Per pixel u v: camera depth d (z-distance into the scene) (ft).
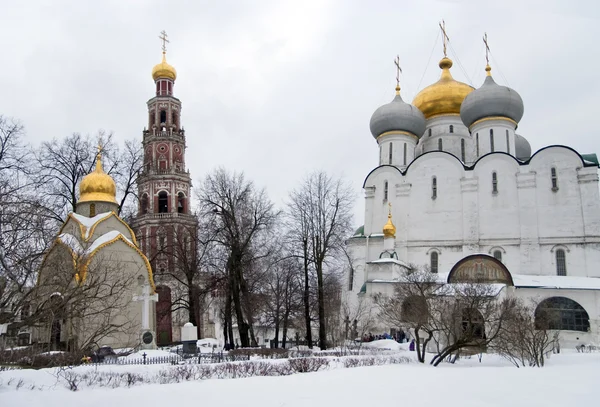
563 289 166.40
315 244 156.66
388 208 211.00
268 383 69.62
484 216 195.93
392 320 134.72
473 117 215.31
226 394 60.03
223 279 156.25
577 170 187.73
